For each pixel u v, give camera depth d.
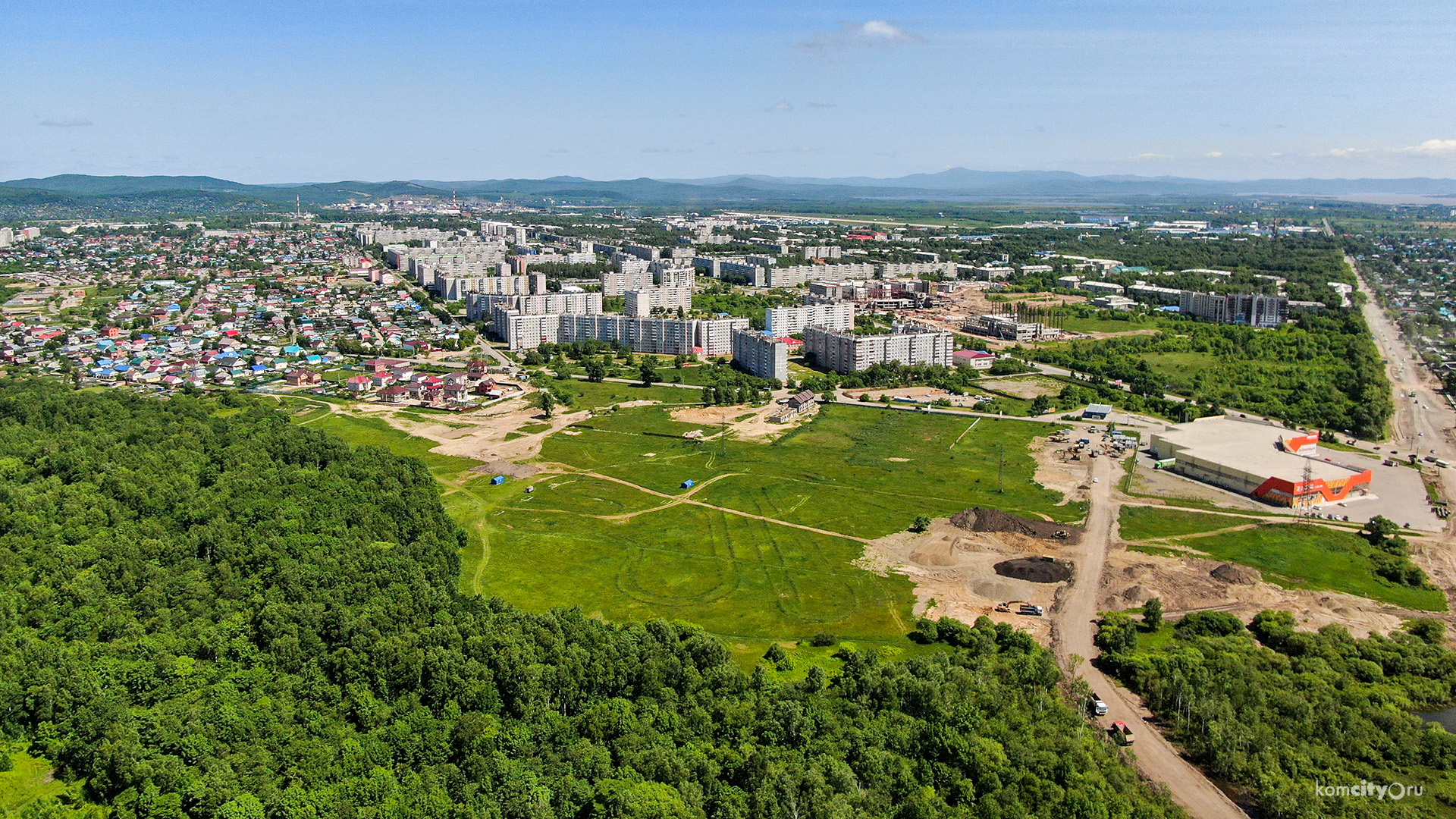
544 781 188.62
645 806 176.75
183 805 179.62
